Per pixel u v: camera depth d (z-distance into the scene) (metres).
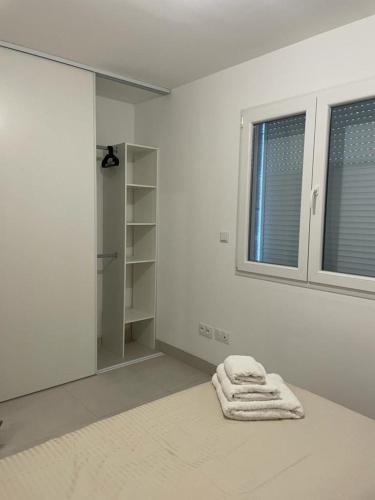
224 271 3.07
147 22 2.23
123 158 3.42
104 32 2.37
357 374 2.29
